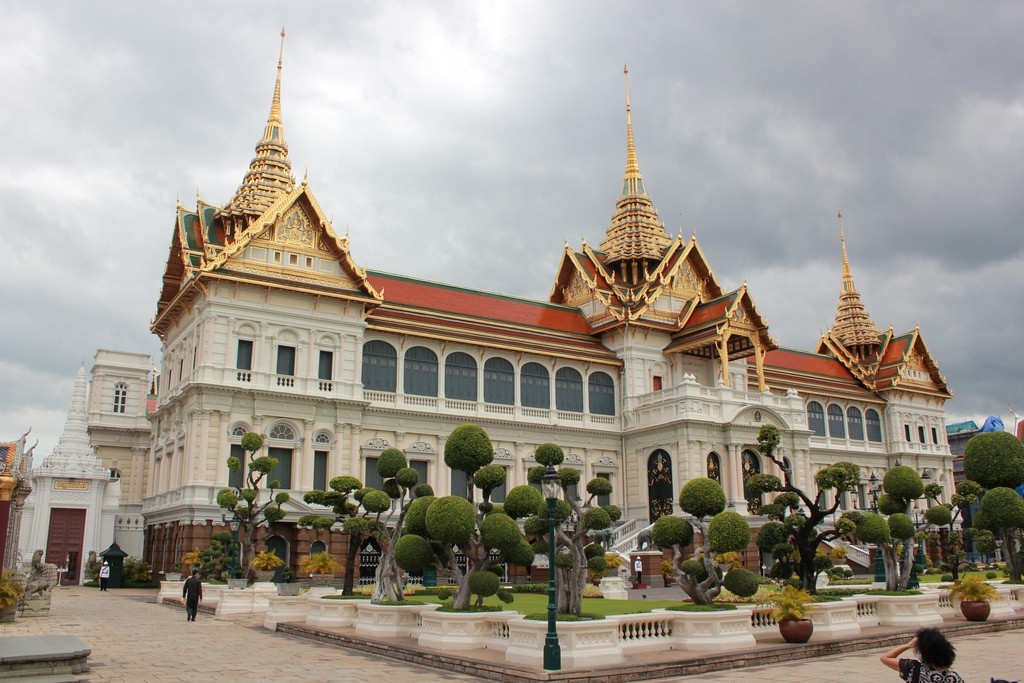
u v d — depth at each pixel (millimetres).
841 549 59688
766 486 33781
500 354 67812
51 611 39281
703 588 28188
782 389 84750
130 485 74688
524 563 26469
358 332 60188
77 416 64438
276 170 65438
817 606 28125
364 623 28531
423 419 62562
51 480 60969
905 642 28688
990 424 118188
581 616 23812
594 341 74562
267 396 55219
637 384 72125
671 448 66438
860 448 89188
